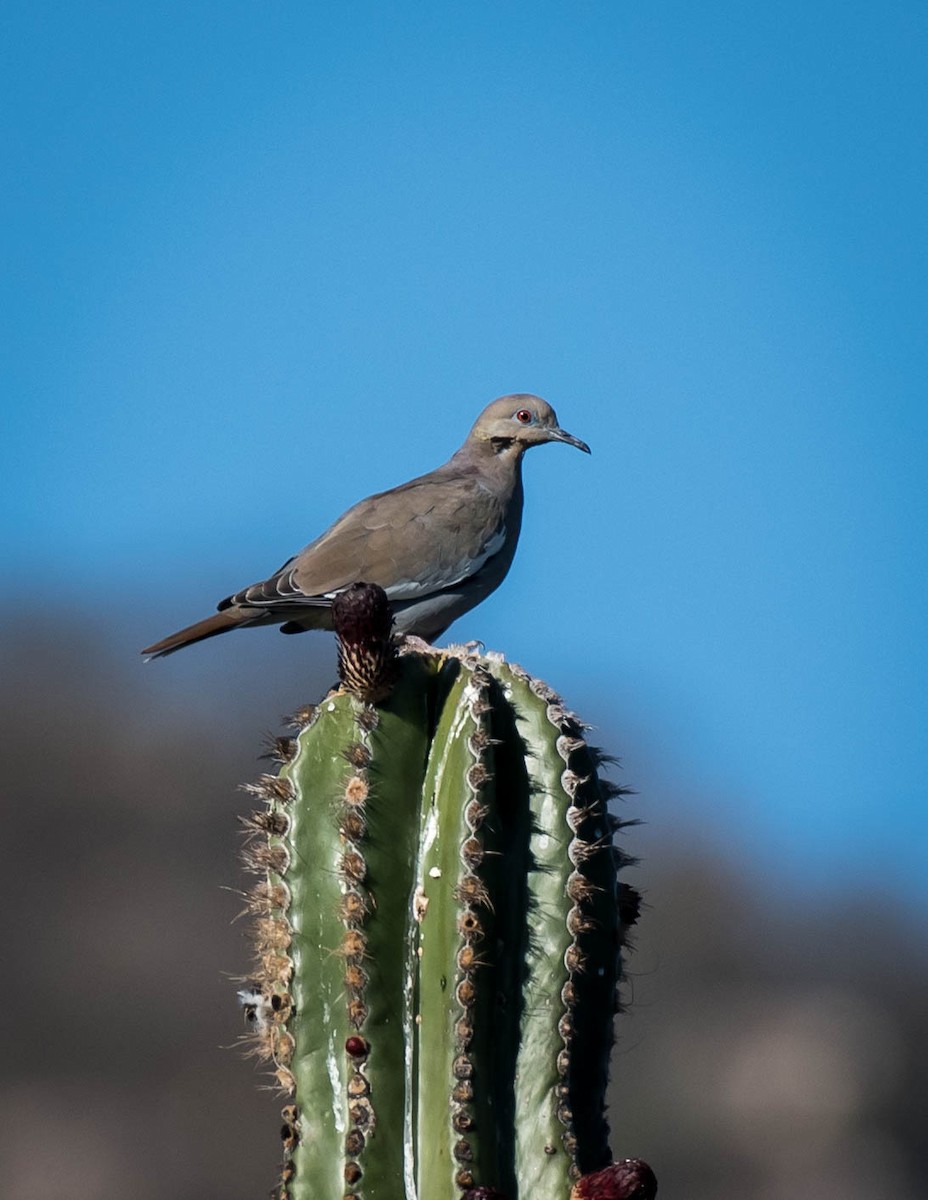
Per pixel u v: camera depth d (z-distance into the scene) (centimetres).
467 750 587
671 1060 1988
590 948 602
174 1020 2033
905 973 2172
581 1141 608
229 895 2173
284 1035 593
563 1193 582
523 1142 588
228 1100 1961
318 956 594
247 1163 1919
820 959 2181
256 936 619
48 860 2161
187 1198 1888
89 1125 1911
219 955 2103
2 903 2116
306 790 602
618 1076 1939
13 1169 1864
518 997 595
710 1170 1853
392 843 595
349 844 593
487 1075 584
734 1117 1892
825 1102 1900
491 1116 582
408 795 600
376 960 590
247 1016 614
